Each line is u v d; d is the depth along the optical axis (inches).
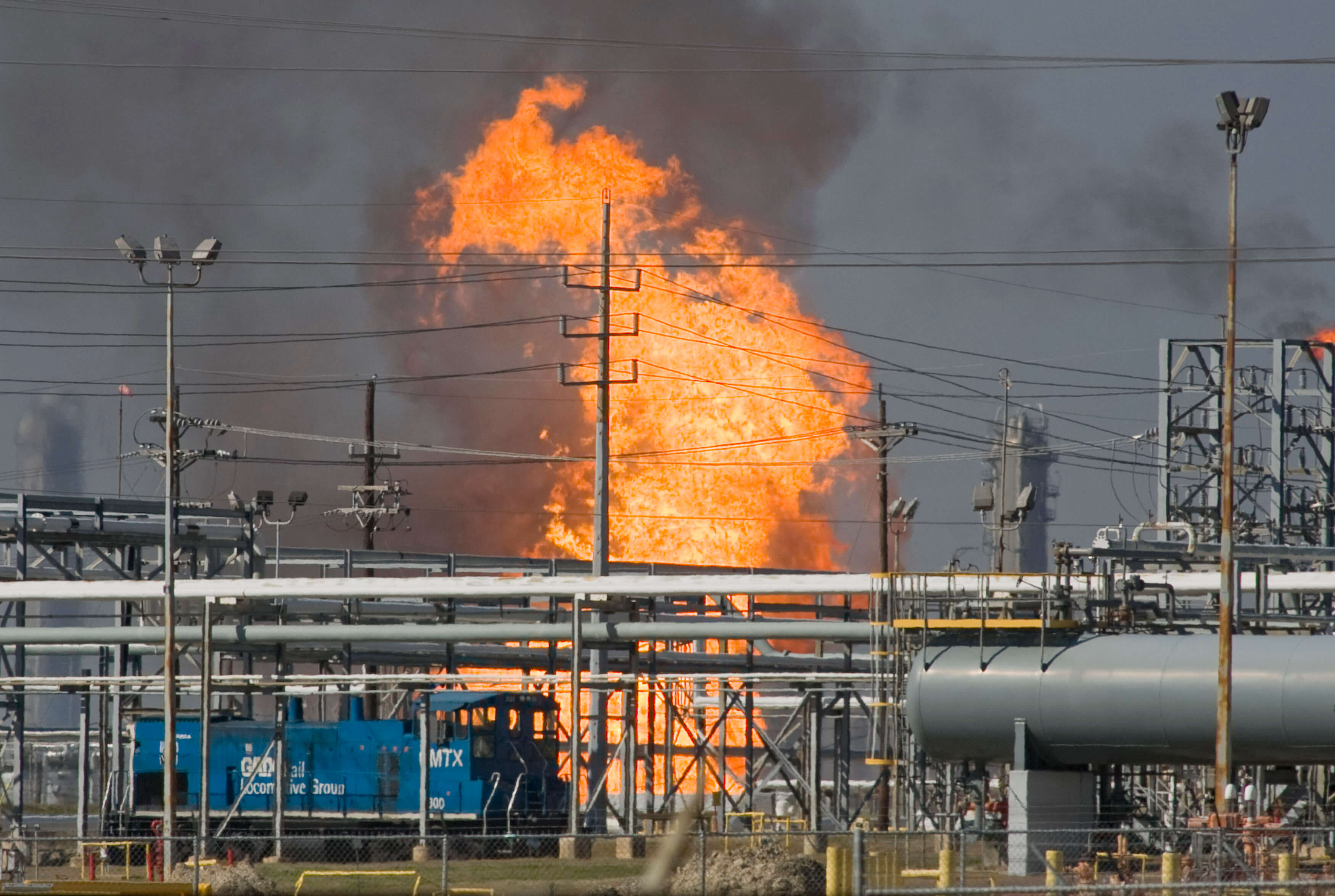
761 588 6845.5
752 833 4173.2
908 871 5295.3
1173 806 6688.0
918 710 5866.1
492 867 6323.8
